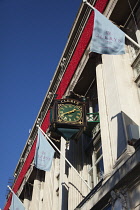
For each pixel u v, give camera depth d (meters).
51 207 17.98
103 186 9.48
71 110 14.23
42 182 23.20
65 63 19.30
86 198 11.11
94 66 15.71
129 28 13.52
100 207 9.71
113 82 11.96
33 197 22.48
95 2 15.34
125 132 9.86
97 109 16.05
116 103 11.20
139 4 12.99
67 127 13.84
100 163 13.65
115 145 10.34
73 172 14.91
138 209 7.73
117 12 13.59
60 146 18.81
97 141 14.55
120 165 9.37
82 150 15.67
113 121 10.98
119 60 12.67
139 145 7.84
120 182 8.44
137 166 7.81
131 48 13.08
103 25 9.04
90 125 14.93
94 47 8.70
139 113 10.72
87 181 13.96
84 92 17.44
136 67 12.25
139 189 7.92
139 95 11.32
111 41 8.82
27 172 25.77
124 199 8.21
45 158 13.70
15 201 17.39
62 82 19.45
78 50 17.00
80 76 16.50
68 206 13.74
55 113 14.02
